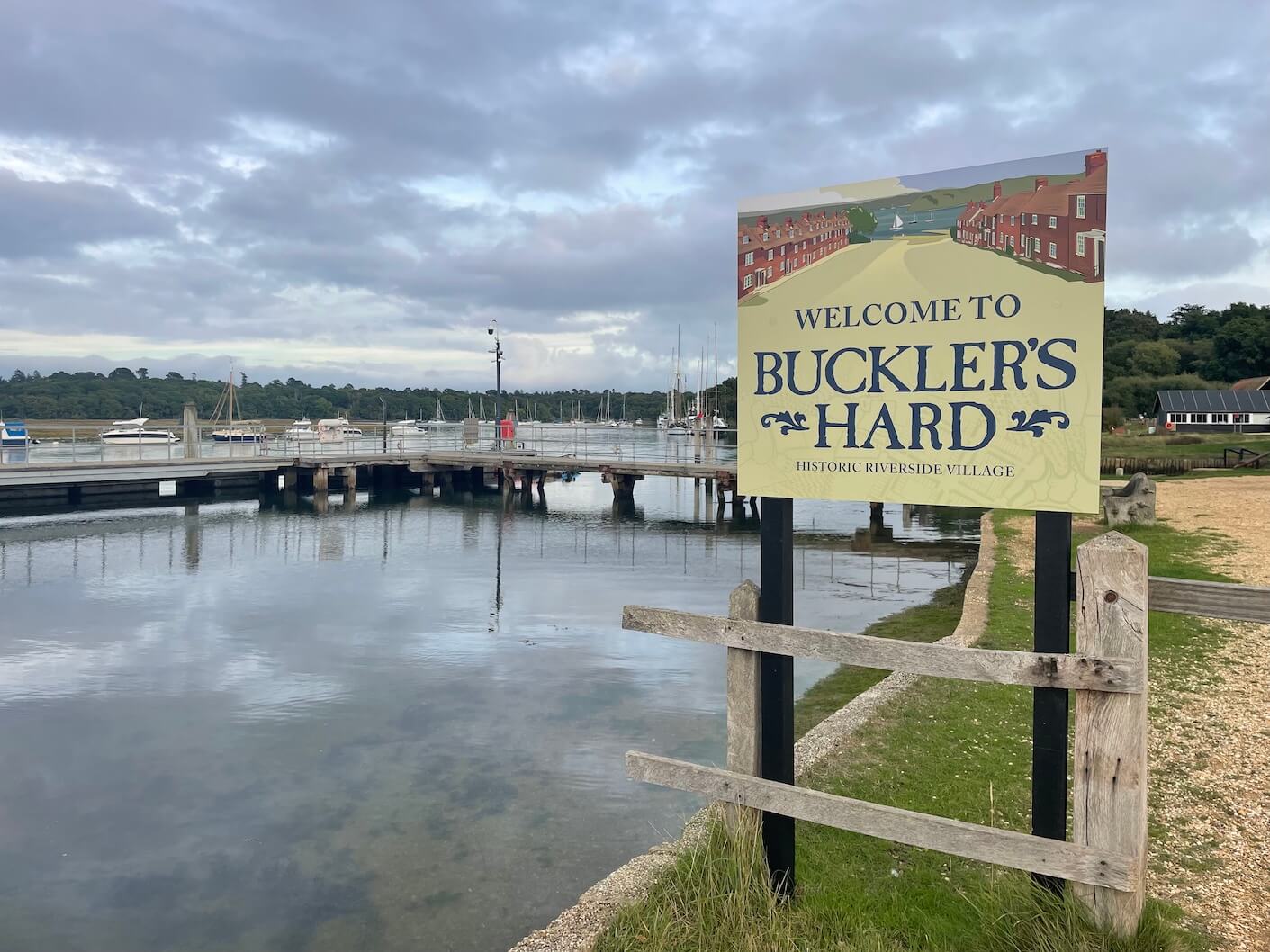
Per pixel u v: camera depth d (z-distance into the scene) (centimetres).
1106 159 265
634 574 1777
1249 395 5619
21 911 513
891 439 312
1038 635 275
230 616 1357
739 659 325
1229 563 1155
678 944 310
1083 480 270
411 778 695
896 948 304
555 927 353
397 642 1180
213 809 648
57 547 2122
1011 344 285
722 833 338
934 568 1773
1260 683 667
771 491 338
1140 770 250
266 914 503
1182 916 337
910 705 657
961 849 271
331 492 3684
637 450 5834
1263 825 425
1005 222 285
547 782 680
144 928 494
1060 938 261
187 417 3319
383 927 484
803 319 331
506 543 2256
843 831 432
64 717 868
